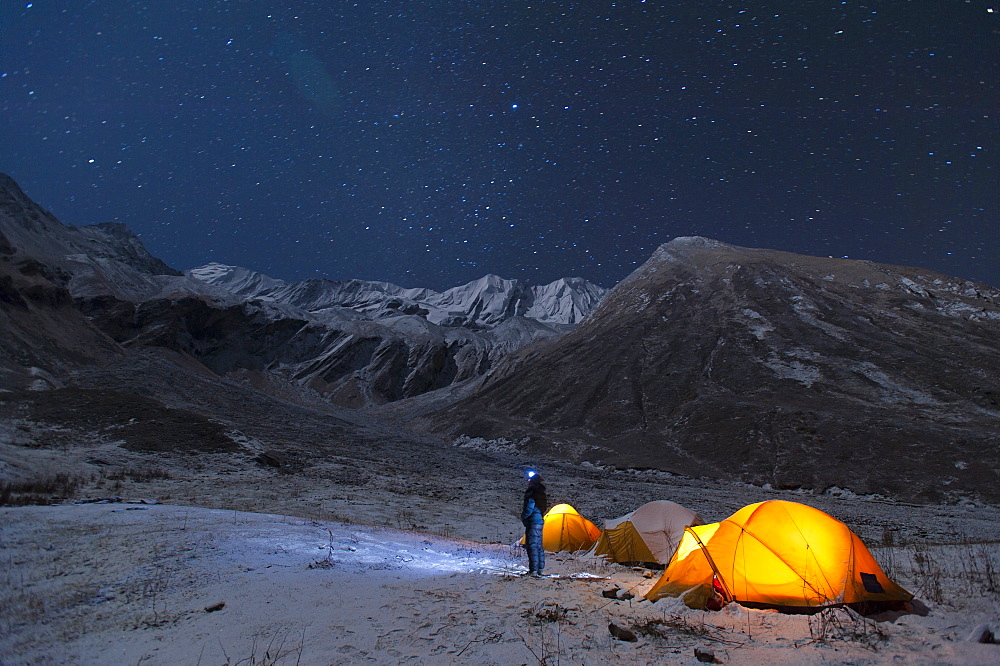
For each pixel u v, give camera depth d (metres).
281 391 142.00
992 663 5.18
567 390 91.38
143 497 21.70
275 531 12.43
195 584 8.24
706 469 60.94
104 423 39.00
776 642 6.07
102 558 9.95
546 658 5.48
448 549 13.10
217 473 31.94
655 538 14.52
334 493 28.17
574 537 17.28
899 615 6.83
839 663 5.39
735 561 7.57
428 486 35.12
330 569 9.12
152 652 5.86
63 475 24.66
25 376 52.66
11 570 9.35
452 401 131.75
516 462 56.03
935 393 70.69
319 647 5.77
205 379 70.44
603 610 7.14
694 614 7.12
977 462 51.81
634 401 83.12
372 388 157.00
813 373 79.62
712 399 76.62
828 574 7.23
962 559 9.70
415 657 5.52
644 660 5.54
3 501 16.34
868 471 53.94
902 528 32.78
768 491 52.75
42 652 6.00
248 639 6.04
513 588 8.05
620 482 49.56
